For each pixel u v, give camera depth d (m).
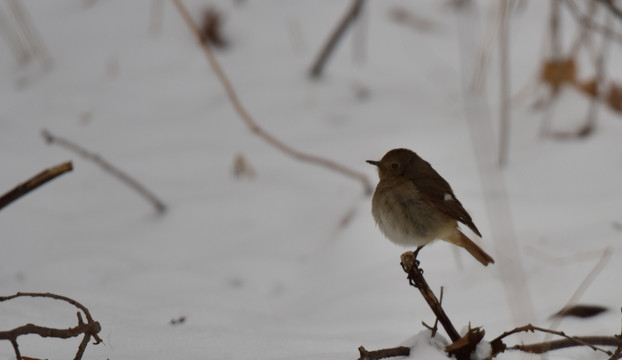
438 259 9.80
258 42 15.54
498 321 7.75
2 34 15.67
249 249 10.55
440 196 7.96
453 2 16.41
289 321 8.30
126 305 8.26
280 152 12.77
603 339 6.58
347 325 8.12
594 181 11.64
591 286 8.39
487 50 14.11
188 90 14.45
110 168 11.22
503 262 9.23
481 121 13.25
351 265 10.05
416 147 12.70
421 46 15.48
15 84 14.73
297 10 16.25
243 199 11.59
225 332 6.93
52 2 16.75
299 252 10.48
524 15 16.19
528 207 10.92
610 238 9.66
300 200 11.56
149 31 15.75
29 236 10.84
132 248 10.59
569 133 12.84
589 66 14.37
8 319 6.98
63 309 7.60
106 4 16.56
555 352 6.51
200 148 12.92
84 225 11.16
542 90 13.78
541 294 8.38
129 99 14.23
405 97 14.28
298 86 14.45
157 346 6.57
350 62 15.10
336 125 13.55
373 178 11.88
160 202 11.38
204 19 15.65
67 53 15.33
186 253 10.52
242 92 14.32
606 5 12.71
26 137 13.27
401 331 7.86
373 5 16.41
